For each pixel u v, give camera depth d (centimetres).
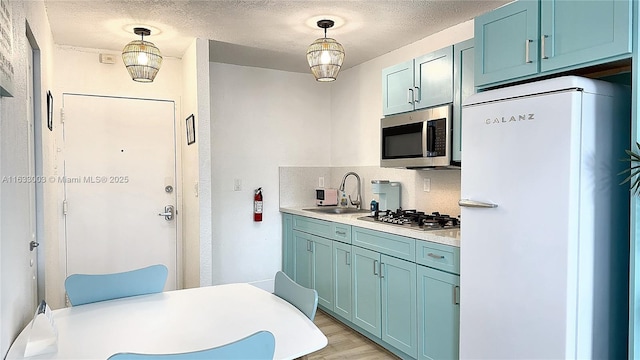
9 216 135
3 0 121
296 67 444
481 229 216
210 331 152
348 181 451
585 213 183
